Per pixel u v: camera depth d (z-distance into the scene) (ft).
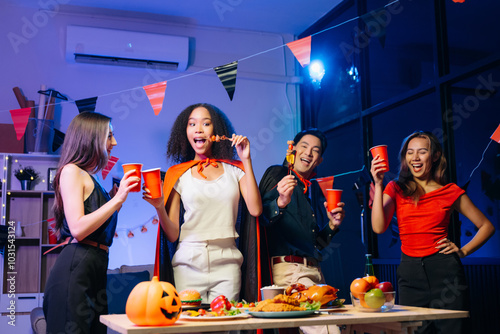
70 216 6.11
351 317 4.98
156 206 6.50
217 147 7.73
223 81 8.44
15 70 15.98
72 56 16.08
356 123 15.57
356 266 14.92
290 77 18.45
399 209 7.85
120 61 16.61
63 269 6.09
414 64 13.20
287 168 8.98
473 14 11.42
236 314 5.10
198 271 6.84
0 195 15.02
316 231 8.38
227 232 7.00
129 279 12.96
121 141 16.60
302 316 5.08
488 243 10.62
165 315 4.64
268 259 7.80
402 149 8.08
